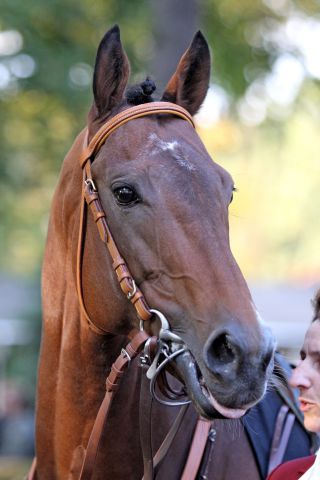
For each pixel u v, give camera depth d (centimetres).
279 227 2452
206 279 270
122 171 285
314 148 2342
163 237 277
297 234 2438
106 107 308
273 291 1925
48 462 331
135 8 1225
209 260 272
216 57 1177
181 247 274
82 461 313
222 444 321
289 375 345
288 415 344
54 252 326
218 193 281
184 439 316
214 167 288
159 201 279
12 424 1060
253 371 257
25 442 1048
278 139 1305
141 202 281
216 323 264
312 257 2445
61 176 327
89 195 296
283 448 333
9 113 1391
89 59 1262
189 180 279
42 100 1361
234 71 1179
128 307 291
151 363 285
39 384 332
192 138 294
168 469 312
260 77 1186
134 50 1209
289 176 2380
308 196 2392
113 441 310
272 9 1184
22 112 1393
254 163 2231
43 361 329
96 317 299
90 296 301
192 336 271
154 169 282
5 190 1516
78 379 310
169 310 277
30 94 1328
